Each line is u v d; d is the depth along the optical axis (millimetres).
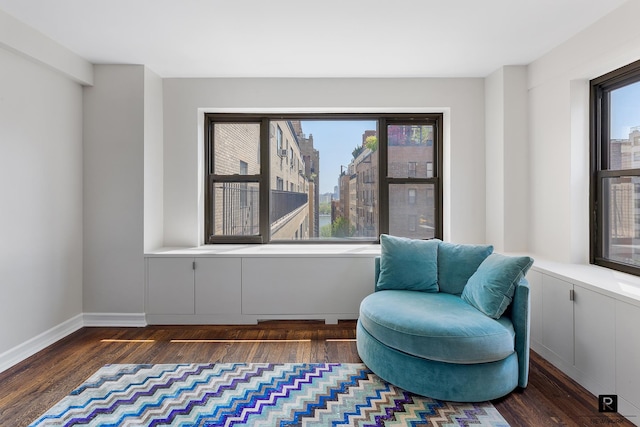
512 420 1857
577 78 2701
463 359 1967
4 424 1814
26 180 2594
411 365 2080
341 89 3516
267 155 3764
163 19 2406
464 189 3572
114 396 2068
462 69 3332
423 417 1887
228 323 3248
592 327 2092
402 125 3799
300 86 3512
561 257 2865
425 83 3527
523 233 3271
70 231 3035
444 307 2303
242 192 3795
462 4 2229
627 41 2229
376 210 3826
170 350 2707
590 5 2258
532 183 3209
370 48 2854
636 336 1801
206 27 2518
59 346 2770
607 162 2664
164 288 3225
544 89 3029
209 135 3779
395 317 2195
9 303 2455
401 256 2811
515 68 3238
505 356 2041
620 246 2535
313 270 3244
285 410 1947
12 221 2480
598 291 2039
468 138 3557
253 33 2604
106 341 2871
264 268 3234
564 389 2152
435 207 3803
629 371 1842
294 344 2832
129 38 2684
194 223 3580
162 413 1909
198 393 2105
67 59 2850
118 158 3176
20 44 2422
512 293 2178
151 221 3330
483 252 2678
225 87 3514
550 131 2967
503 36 2668
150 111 3303
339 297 3256
